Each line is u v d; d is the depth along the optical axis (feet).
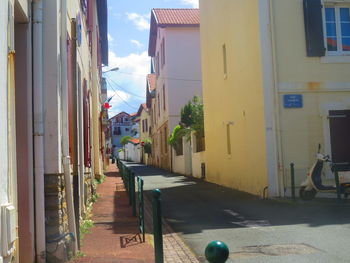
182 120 91.56
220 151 63.72
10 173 14.17
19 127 18.95
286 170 44.42
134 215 35.81
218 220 33.71
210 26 67.62
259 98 46.26
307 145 44.83
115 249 23.31
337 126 45.37
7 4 14.08
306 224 30.19
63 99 21.33
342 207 37.96
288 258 21.17
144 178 84.58
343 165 44.96
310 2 45.47
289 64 45.24
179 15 112.16
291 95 44.96
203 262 21.54
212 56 66.95
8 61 14.40
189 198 49.16
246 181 51.67
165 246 25.43
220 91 62.69
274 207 39.06
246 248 23.77
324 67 45.60
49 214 19.62
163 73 114.73
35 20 19.53
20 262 18.48
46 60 19.95
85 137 36.58
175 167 105.09
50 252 19.42
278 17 45.52
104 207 41.09
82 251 22.75
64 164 20.97
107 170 122.83
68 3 23.97
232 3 55.01
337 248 22.85
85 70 41.39
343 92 45.70
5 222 13.16
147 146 168.66
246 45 50.08
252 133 48.98
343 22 46.50
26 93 19.10
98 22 76.69
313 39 45.21
